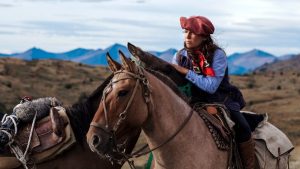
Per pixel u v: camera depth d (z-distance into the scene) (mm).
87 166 5797
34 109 5863
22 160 5668
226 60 5520
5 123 5848
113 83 4598
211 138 5262
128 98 4551
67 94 66562
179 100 5117
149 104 4727
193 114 5211
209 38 5516
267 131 6082
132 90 4574
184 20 5492
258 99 65812
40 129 5781
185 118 5078
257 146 5941
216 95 5586
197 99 5625
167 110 4945
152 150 4953
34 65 86250
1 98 52719
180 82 5520
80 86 75500
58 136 5723
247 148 5617
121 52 4633
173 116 4988
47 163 5770
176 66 5379
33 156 5699
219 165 5289
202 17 5492
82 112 5859
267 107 56719
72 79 81500
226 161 5387
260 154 5914
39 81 73375
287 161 6324
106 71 100125
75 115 5852
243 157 5645
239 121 5590
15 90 60812
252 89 80062
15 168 5805
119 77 4613
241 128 5590
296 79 101250
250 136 5629
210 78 5383
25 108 5828
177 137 4984
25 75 75500
